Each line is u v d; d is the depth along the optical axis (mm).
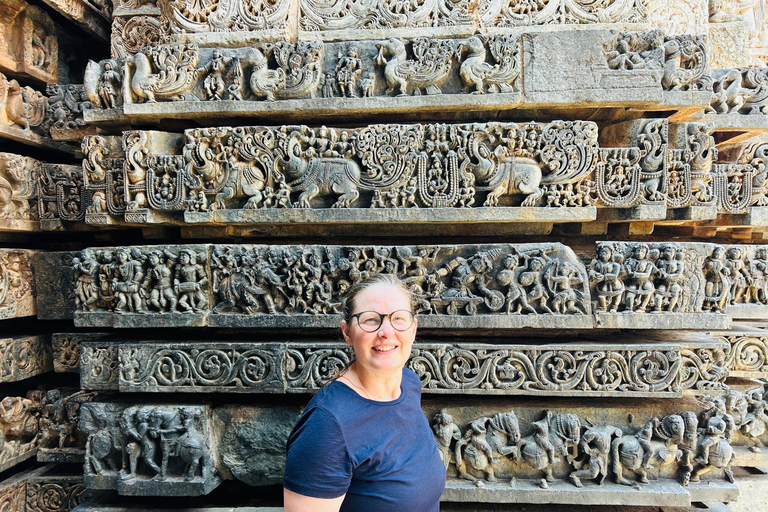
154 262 2344
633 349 2260
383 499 1250
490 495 2250
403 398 1436
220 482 2408
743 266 2445
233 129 2350
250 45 2512
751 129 2633
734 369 2832
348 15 2525
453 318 2289
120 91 2461
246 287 2336
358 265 2314
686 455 2250
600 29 2361
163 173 2406
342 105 2363
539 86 2285
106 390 2525
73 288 2545
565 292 2246
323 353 2312
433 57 2326
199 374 2348
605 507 2391
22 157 2693
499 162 2303
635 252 2250
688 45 2270
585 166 2264
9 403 2656
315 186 2361
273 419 2365
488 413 2348
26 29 2844
